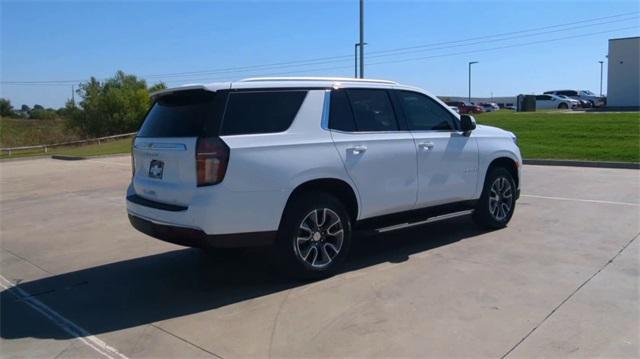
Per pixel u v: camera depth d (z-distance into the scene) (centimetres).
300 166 530
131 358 407
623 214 824
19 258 719
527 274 552
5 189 1485
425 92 676
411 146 628
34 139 6141
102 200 1191
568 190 1062
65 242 798
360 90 606
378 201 600
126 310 505
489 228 745
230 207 496
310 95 560
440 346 401
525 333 417
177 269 627
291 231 532
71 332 461
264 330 443
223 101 510
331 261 562
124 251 727
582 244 660
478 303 479
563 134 2073
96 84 6569
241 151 500
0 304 538
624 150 1594
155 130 556
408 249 662
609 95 4766
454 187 680
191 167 500
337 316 463
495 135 748
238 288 548
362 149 580
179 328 456
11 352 424
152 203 541
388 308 475
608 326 425
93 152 2883
